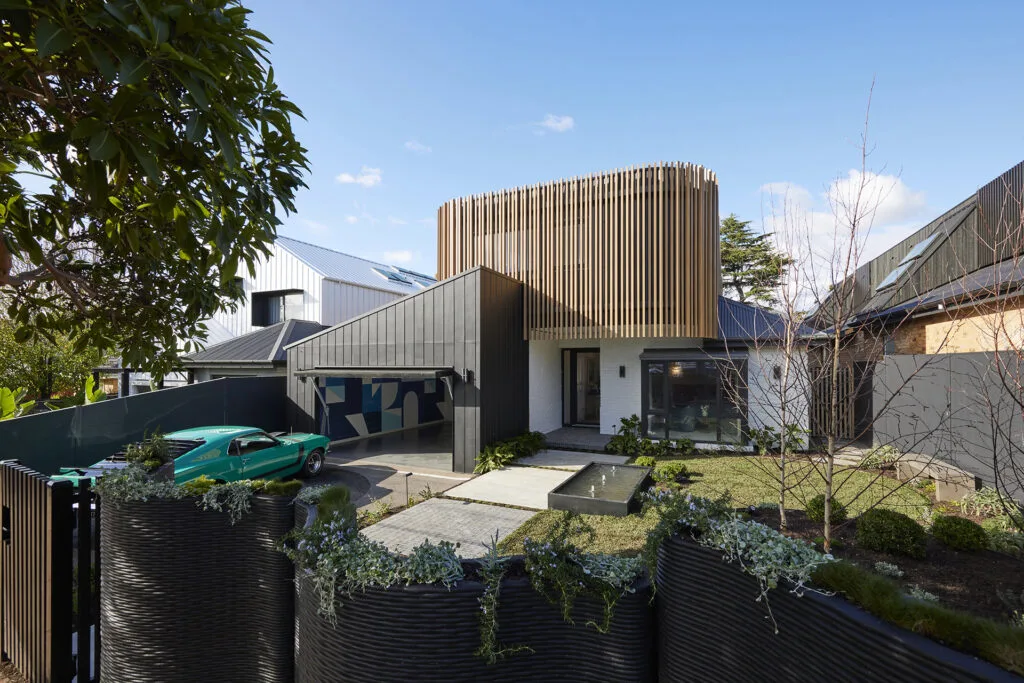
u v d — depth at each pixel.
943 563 3.54
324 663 2.64
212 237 2.99
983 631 1.62
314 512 3.11
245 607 3.33
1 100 3.27
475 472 10.31
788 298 4.24
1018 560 3.63
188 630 3.25
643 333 11.83
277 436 10.01
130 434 9.90
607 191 12.32
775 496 7.51
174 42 2.38
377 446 13.68
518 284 12.95
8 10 2.13
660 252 11.74
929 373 8.02
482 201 13.81
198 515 3.31
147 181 3.38
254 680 3.30
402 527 6.66
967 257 13.13
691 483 8.46
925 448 8.20
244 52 2.68
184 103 2.85
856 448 10.87
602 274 12.30
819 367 4.85
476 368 10.80
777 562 2.10
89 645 3.62
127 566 3.26
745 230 27.58
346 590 2.59
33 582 3.63
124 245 4.21
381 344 11.98
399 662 2.45
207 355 15.28
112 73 2.11
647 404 12.34
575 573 2.62
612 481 8.48
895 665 1.66
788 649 2.03
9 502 3.96
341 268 22.52
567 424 15.88
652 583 2.68
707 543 2.44
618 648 2.58
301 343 13.05
